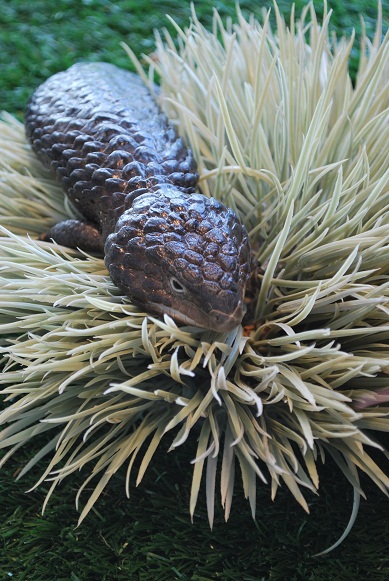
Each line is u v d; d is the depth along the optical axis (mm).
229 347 363
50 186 469
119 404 370
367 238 374
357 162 406
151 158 410
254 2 656
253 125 414
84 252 426
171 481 403
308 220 404
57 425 406
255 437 358
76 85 465
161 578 373
